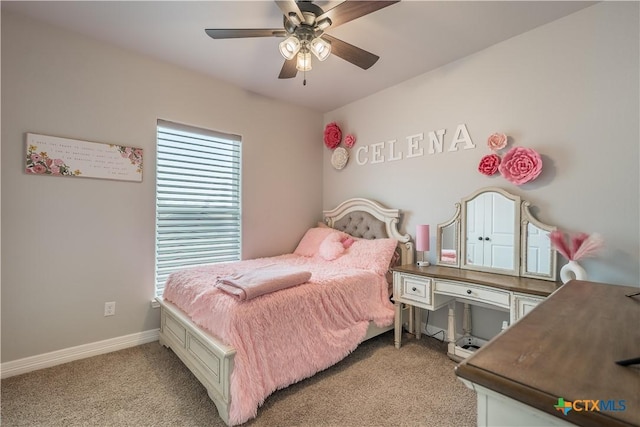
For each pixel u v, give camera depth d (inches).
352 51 77.9
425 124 113.1
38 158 84.4
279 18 82.1
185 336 81.4
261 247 134.3
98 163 94.0
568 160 81.0
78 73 90.4
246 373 62.9
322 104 144.6
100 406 68.9
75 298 90.8
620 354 28.2
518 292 72.7
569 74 80.7
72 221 90.1
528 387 23.1
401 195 121.1
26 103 82.8
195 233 117.3
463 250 98.6
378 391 74.9
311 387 76.4
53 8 78.6
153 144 104.9
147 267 104.2
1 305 80.1
